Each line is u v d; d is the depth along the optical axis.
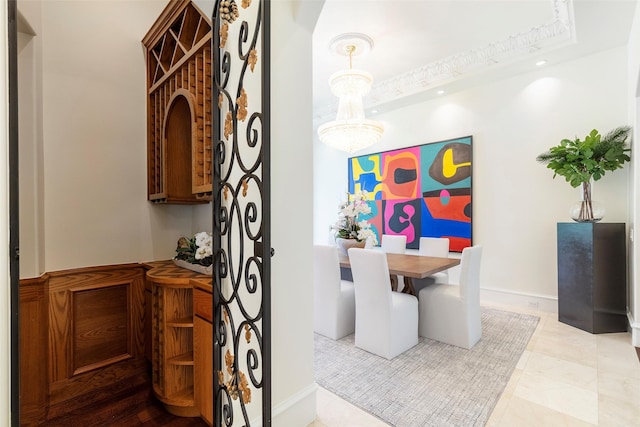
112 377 2.18
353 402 1.85
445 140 4.18
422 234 4.38
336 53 3.39
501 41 3.17
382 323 2.44
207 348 1.65
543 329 2.93
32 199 1.84
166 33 2.21
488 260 3.85
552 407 1.77
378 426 1.64
